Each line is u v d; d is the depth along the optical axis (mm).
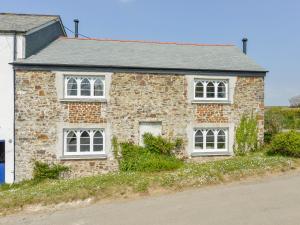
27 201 10172
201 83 16094
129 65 15141
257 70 16281
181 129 15781
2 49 14609
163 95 15586
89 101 14883
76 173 14828
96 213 9141
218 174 11945
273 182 11273
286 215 8180
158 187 11047
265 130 20000
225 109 16219
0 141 14383
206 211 8750
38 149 14500
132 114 15328
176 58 16953
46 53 15727
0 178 14383
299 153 14086
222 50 19234
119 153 15227
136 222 8242
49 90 14555
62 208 9781
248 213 8438
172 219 8305
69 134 14922
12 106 14453
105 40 18703
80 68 14750
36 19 17266
